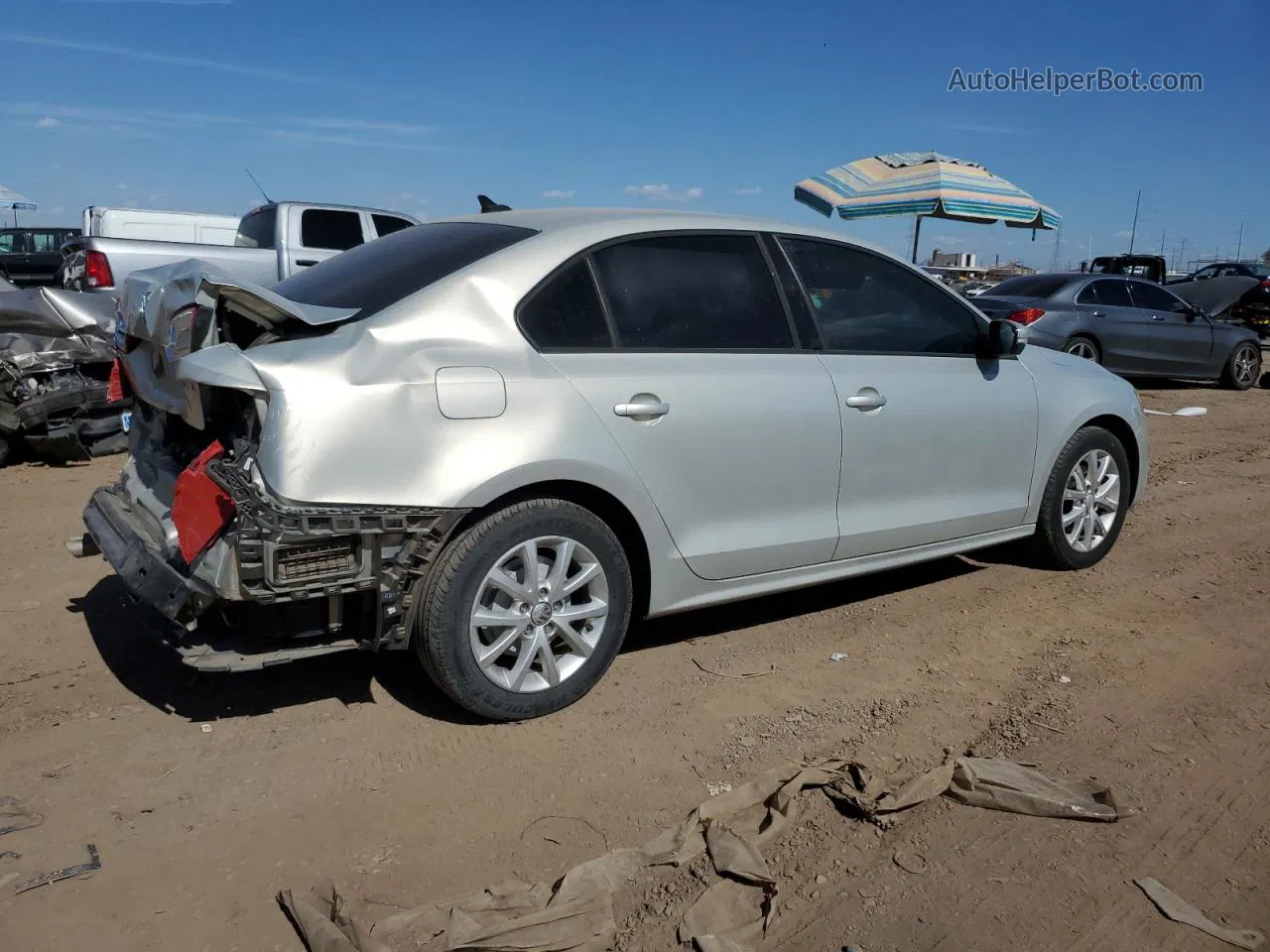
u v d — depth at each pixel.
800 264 4.34
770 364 4.11
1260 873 2.89
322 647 3.27
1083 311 12.55
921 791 3.22
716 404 3.89
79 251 10.38
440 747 3.49
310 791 3.20
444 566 3.36
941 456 4.66
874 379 4.40
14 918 2.58
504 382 3.41
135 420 4.27
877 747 3.56
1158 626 4.77
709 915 2.63
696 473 3.87
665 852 2.88
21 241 23.31
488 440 3.35
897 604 5.01
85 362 7.56
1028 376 5.07
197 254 10.43
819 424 4.18
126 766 3.32
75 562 5.30
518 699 3.59
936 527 4.71
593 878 2.76
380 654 4.22
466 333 3.45
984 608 4.97
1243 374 14.35
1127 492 5.65
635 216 4.02
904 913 2.68
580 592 3.77
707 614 4.83
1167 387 14.68
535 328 3.58
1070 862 2.92
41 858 2.83
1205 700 3.98
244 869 2.81
